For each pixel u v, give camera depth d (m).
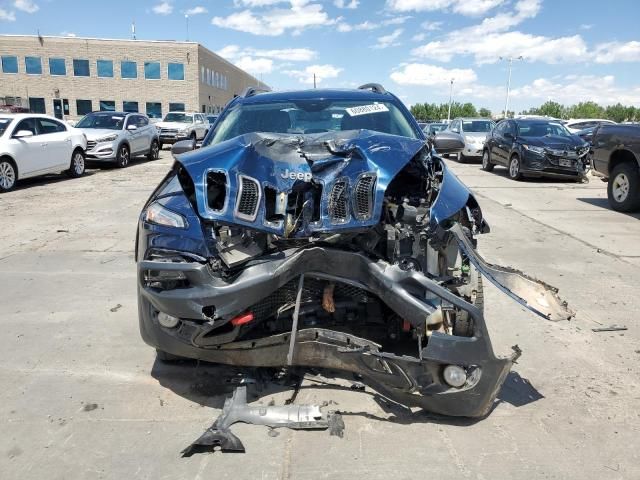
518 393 3.40
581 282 5.61
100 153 16.20
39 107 52.81
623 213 9.58
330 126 4.65
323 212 2.97
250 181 2.99
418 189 3.41
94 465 2.68
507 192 12.09
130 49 52.19
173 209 3.08
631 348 4.07
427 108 82.62
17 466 2.67
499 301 5.09
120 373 3.62
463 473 2.62
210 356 3.09
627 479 2.59
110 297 5.11
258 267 2.87
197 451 2.79
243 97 5.16
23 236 7.58
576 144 13.58
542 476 2.61
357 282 2.92
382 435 2.92
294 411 3.04
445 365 2.83
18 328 4.37
